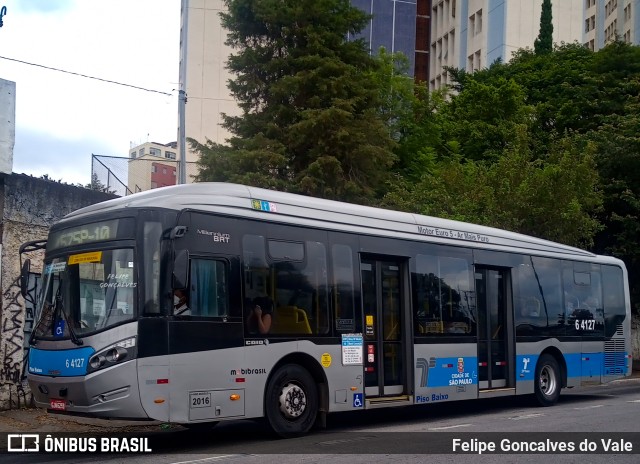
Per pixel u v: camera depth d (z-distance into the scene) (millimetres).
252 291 11617
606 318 19359
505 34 62656
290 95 25031
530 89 41094
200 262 11047
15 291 15320
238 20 25672
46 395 10836
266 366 11609
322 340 12477
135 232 10617
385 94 32844
